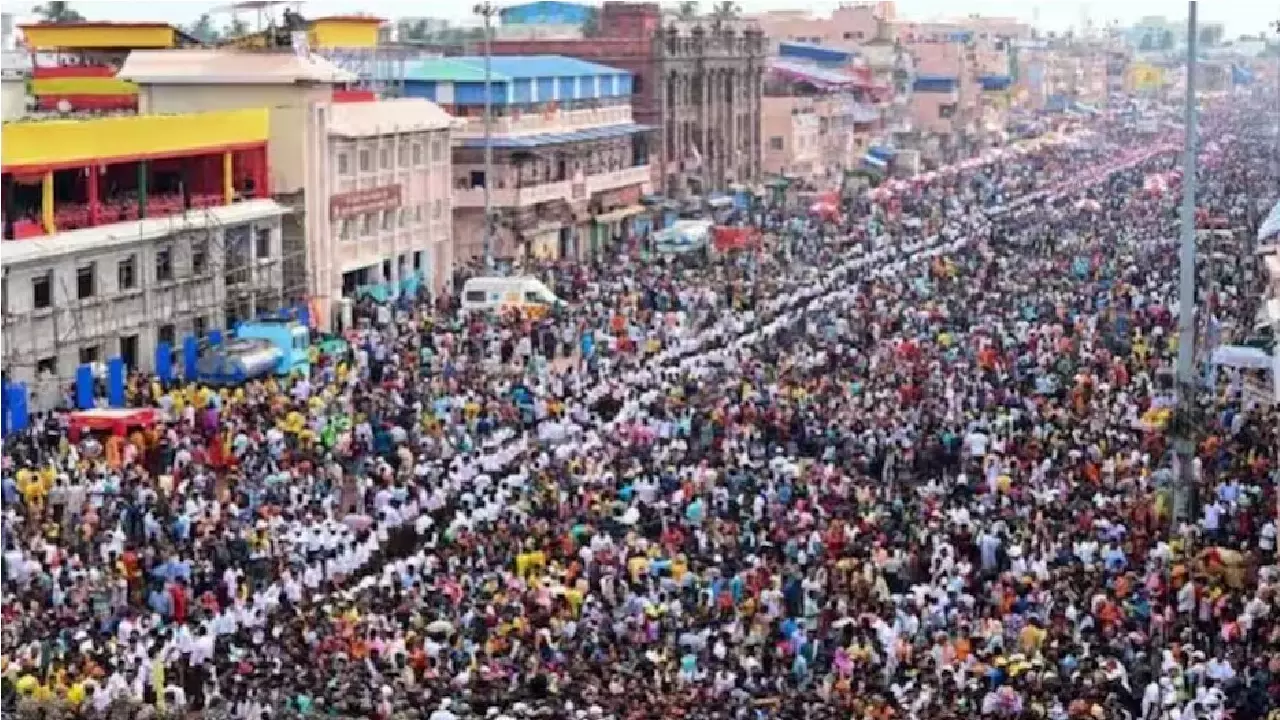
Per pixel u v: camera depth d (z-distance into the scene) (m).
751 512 47.22
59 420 55.38
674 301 83.94
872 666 36.38
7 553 40.66
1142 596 40.19
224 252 74.19
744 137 141.38
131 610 39.84
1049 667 35.56
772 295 87.81
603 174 114.12
